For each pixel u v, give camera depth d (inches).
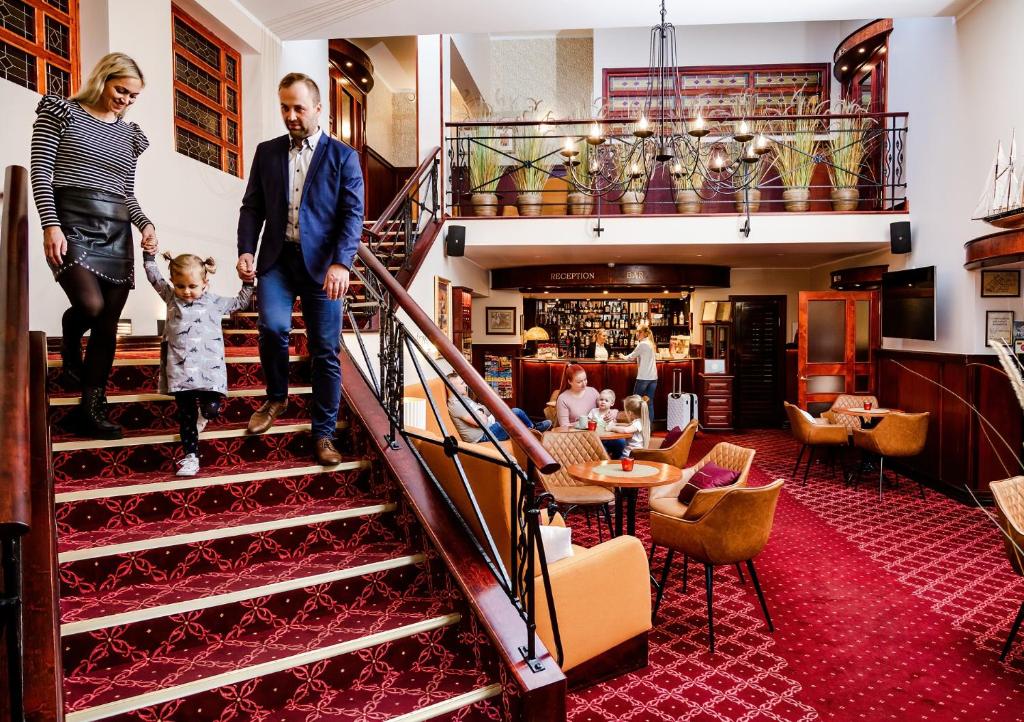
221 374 109.3
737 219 316.5
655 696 120.0
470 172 334.3
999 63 238.5
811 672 129.1
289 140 112.0
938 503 257.9
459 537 103.3
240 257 112.4
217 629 87.6
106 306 107.7
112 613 82.1
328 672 85.0
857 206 360.8
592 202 330.0
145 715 74.2
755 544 139.1
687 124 327.0
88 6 174.7
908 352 306.7
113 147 107.8
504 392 471.5
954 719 113.5
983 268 240.1
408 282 243.4
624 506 249.8
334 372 115.8
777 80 469.7
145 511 100.7
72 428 113.4
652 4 233.0
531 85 523.2
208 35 226.2
